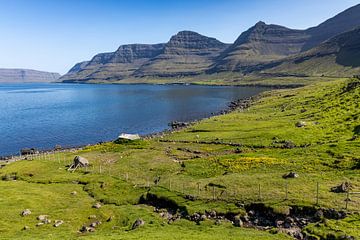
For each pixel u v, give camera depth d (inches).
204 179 2591.0
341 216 1748.3
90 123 7751.0
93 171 3189.0
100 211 2234.3
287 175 2377.0
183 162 3240.7
